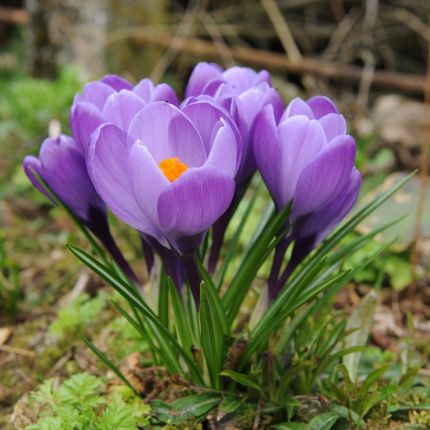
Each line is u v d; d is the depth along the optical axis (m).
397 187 0.44
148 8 1.07
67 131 0.83
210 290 0.42
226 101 0.40
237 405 0.43
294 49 1.15
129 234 0.65
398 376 0.48
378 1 1.19
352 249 0.45
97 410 0.47
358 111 1.05
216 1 1.23
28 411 0.47
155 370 0.47
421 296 0.60
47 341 0.55
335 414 0.44
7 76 1.40
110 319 0.56
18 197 0.79
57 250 0.68
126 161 0.39
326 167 0.40
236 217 0.66
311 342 0.45
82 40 1.04
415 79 1.06
